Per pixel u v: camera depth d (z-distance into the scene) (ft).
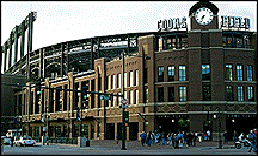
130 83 235.20
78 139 177.06
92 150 142.20
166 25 244.42
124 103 151.02
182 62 213.46
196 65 209.15
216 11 217.77
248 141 158.10
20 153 114.52
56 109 310.24
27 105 349.82
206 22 216.33
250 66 215.31
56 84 312.91
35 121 321.93
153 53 221.46
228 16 235.81
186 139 161.68
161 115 214.69
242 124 220.23
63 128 299.79
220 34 210.18
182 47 217.77
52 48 376.27
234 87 210.59
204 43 211.41
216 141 201.36
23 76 399.24
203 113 205.26
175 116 211.00
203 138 202.59
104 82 255.91
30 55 404.77
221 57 208.64
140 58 225.76
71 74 292.20
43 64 376.68
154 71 220.43
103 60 258.78
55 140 219.00
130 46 323.98
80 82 283.38
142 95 222.89
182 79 213.25
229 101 208.23
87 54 346.95
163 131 205.98
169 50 217.36
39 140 232.94
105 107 252.42
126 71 237.86
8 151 130.31
